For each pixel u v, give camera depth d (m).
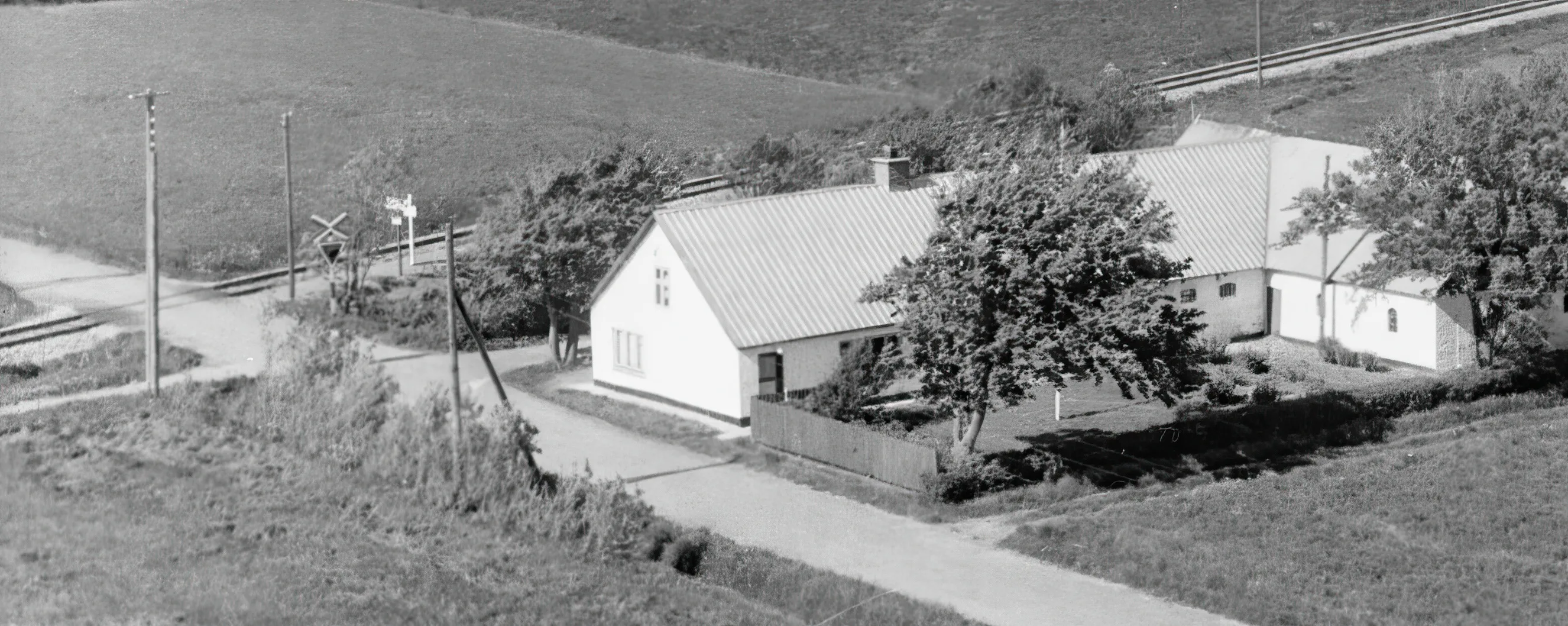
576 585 31.30
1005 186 39.03
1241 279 51.81
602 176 53.25
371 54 82.62
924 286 38.91
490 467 35.31
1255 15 90.38
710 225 44.03
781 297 42.88
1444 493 38.00
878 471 37.88
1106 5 90.38
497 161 70.44
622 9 86.56
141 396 40.19
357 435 37.56
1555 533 35.72
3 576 30.42
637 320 44.03
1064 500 37.28
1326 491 38.12
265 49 84.31
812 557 33.19
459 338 47.31
